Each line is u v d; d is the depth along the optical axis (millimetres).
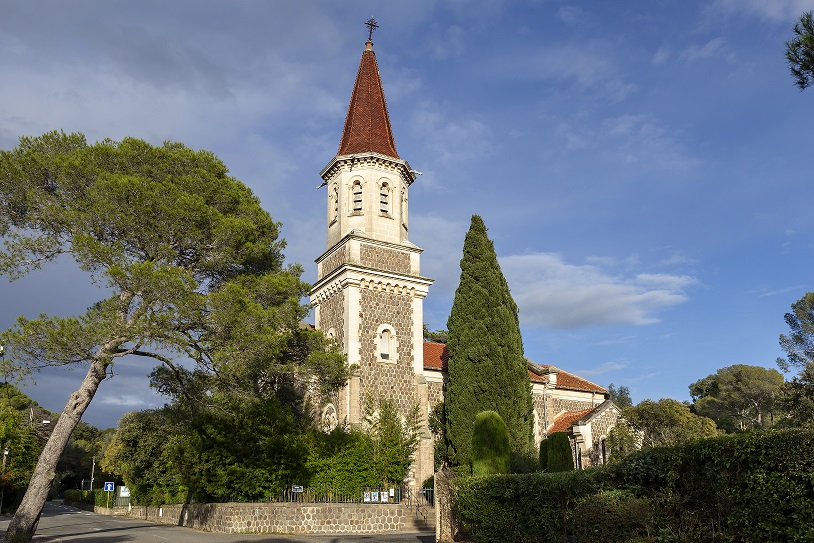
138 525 38375
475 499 21516
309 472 32719
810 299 62031
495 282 39875
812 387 30391
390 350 39750
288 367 28391
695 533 14078
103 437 106625
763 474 12719
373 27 47375
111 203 24641
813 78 11875
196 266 27406
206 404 29109
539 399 45062
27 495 24484
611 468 16734
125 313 25156
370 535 29859
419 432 38281
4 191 25453
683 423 38000
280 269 30969
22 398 71500
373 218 41125
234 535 29219
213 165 28781
